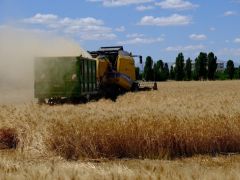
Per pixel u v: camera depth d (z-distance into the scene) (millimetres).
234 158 14820
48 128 15602
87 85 33094
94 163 13672
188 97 32406
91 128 15148
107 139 15016
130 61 41438
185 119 16031
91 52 40812
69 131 15148
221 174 9719
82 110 20469
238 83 88500
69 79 31422
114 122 15523
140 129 15156
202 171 10273
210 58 138250
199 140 15547
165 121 15680
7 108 22703
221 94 37812
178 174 9852
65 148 15031
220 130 15750
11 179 9945
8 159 13617
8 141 16406
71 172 10273
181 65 138750
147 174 9984
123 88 40312
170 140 15266
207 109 19031
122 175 9922
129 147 15117
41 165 11742
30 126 16266
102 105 24578
